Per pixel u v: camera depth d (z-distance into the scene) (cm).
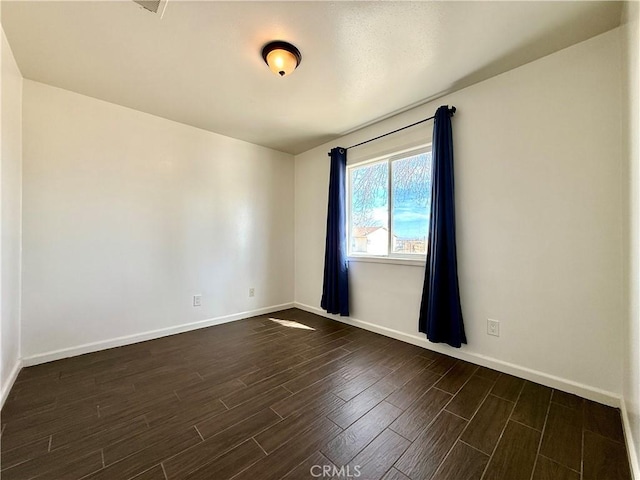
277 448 129
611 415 153
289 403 166
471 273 221
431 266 233
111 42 172
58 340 225
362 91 229
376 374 202
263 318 351
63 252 228
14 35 165
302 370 208
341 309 319
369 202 312
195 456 124
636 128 123
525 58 188
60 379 193
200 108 261
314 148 376
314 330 303
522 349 196
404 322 271
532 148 191
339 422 148
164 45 175
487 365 212
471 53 182
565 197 179
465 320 224
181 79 213
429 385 186
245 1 142
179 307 295
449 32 163
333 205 330
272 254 381
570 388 175
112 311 252
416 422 148
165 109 263
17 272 201
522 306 196
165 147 284
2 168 170
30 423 146
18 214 203
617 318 161
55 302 224
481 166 215
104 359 226
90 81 216
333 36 167
